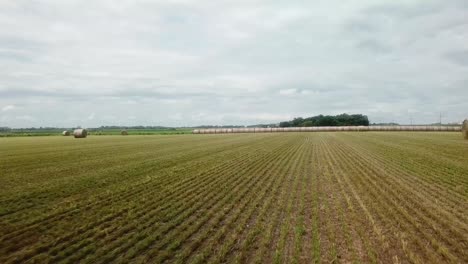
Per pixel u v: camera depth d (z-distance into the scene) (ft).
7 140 209.87
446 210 39.19
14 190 52.11
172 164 81.76
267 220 36.70
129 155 104.53
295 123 647.15
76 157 98.63
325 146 133.90
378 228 33.22
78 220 37.27
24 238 32.04
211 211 39.86
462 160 81.25
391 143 142.51
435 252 27.76
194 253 28.35
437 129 334.03
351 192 49.16
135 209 41.55
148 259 27.25
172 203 44.14
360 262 26.05
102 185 56.13
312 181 57.98
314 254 27.32
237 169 72.69
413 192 48.06
